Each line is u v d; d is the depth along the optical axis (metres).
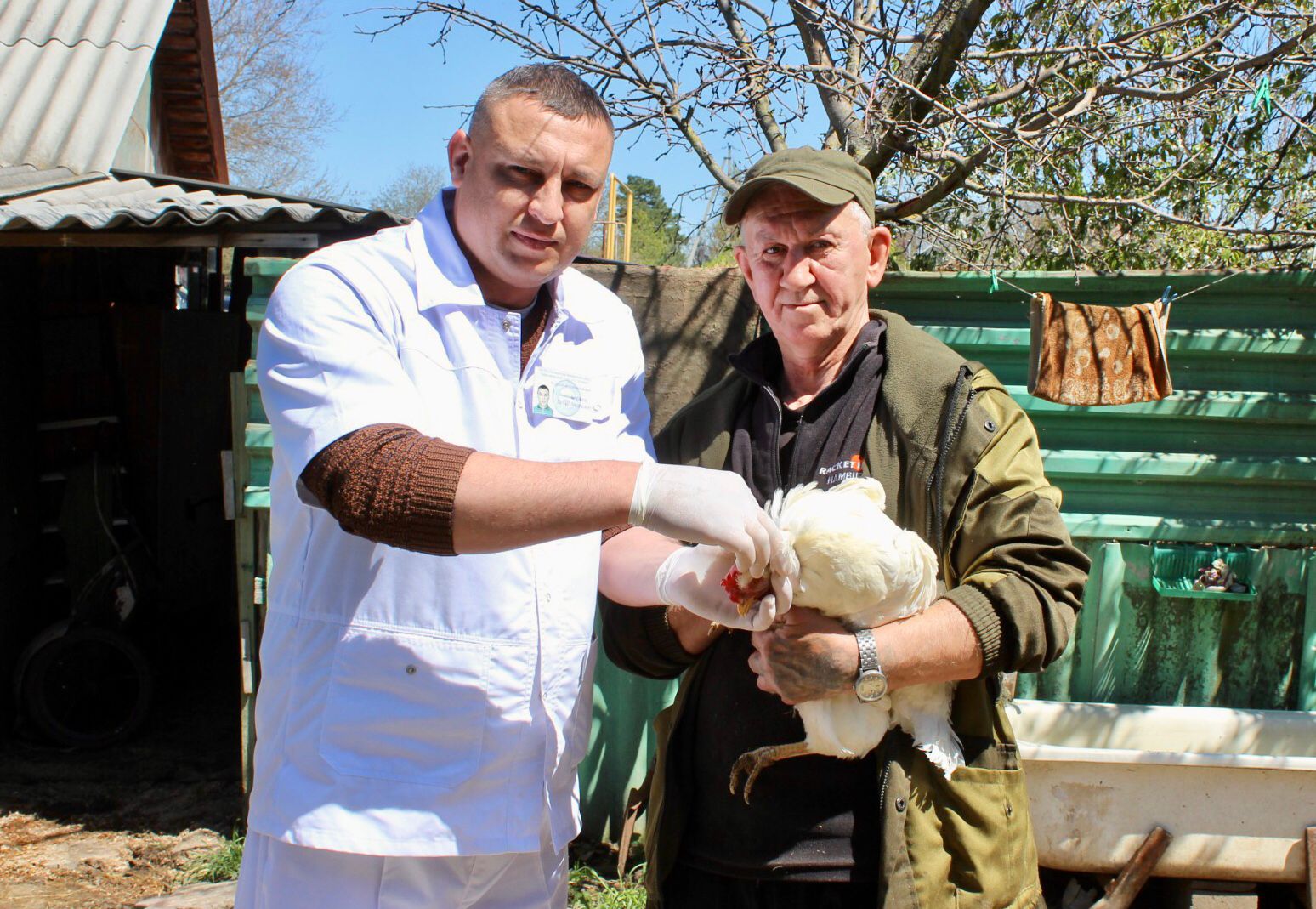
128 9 6.98
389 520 1.50
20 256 6.01
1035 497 1.92
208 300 8.34
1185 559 3.58
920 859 1.85
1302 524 3.53
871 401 2.07
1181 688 3.62
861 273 2.13
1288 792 3.07
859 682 1.77
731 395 2.29
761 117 5.41
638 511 1.54
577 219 1.79
